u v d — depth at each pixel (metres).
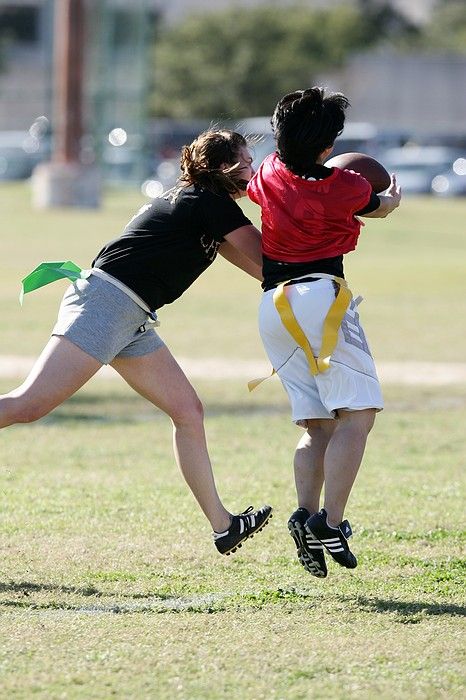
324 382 19.48
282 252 19.73
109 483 29.22
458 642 17.28
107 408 42.06
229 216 20.05
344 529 19.62
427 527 24.50
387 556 22.34
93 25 168.25
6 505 26.25
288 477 30.23
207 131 21.00
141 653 16.62
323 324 19.31
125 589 20.09
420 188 196.12
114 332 19.80
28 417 19.42
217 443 35.84
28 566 21.30
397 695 15.20
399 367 51.97
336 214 19.45
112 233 116.69
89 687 15.38
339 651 16.83
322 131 19.33
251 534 21.11
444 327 65.12
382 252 111.88
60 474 30.42
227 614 18.62
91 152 167.88
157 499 27.14
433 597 19.80
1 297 75.12
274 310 19.67
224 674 15.88
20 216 133.12
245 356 54.84
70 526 24.31
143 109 176.88
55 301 74.06
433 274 91.75
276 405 43.25
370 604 19.33
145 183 179.25
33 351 54.34
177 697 15.09
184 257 20.20
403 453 34.22
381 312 71.38
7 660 16.23
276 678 15.77
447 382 48.22
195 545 22.97
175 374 20.72
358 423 19.56
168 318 67.56
